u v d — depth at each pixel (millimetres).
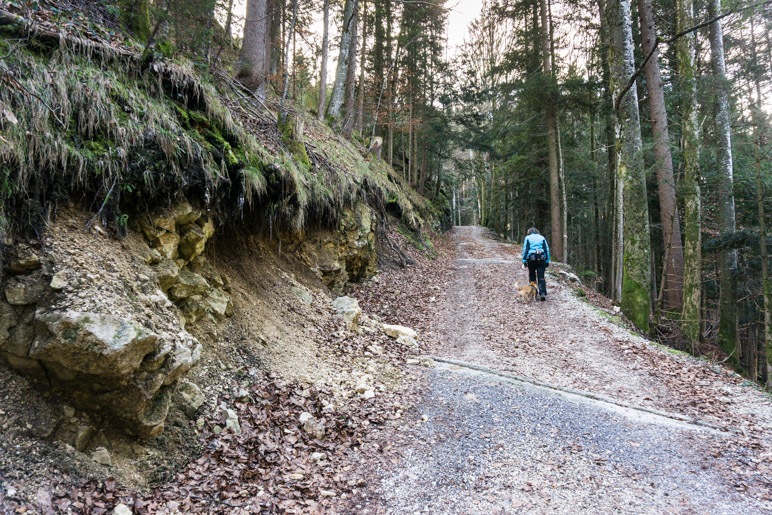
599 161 20453
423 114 24438
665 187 11109
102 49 3736
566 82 15125
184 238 4074
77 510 2189
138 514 2342
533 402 4590
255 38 7402
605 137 19359
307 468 3105
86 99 3299
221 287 4547
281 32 14320
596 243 23156
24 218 2643
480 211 45219
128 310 2783
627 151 9805
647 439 3908
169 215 3836
